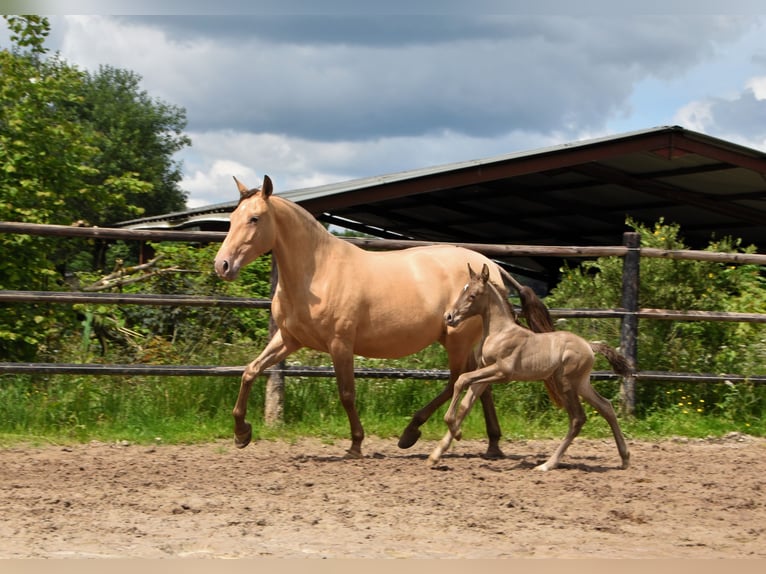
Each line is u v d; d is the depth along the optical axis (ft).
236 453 26.63
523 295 25.76
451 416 24.41
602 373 32.78
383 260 26.05
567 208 72.18
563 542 17.11
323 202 49.60
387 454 27.14
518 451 28.25
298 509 19.31
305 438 29.09
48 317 35.22
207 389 30.86
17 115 38.27
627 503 20.71
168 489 21.22
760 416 33.96
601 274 35.83
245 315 36.37
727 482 23.72
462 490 21.63
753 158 52.13
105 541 16.40
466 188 66.44
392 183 50.16
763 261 34.63
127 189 42.86
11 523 17.60
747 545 17.39
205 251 37.32
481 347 24.34
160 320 35.86
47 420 29.04
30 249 36.58
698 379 33.27
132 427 28.89
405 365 34.19
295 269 25.04
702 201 64.13
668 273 34.91
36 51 41.42
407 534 17.37
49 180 39.09
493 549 16.47
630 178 60.95
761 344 35.78
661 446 29.76
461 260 26.73
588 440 30.55
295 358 33.42
